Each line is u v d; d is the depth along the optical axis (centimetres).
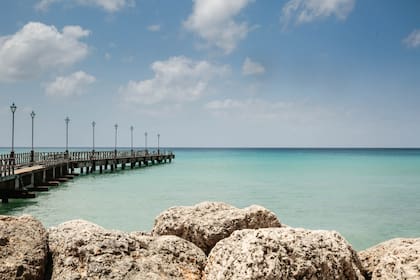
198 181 4191
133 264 519
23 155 3556
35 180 3312
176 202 2656
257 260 457
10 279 472
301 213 2289
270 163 8456
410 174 5228
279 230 523
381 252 656
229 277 456
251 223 724
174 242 600
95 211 2266
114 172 5447
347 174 5222
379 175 5091
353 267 531
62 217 2078
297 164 8075
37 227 566
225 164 8000
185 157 13000
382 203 2689
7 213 2167
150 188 3509
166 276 522
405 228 1881
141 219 2031
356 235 1741
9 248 509
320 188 3578
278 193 3206
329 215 2225
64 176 4206
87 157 5197
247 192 3262
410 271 486
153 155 7456
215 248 530
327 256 511
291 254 486
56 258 531
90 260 511
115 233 570
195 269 561
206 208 785
